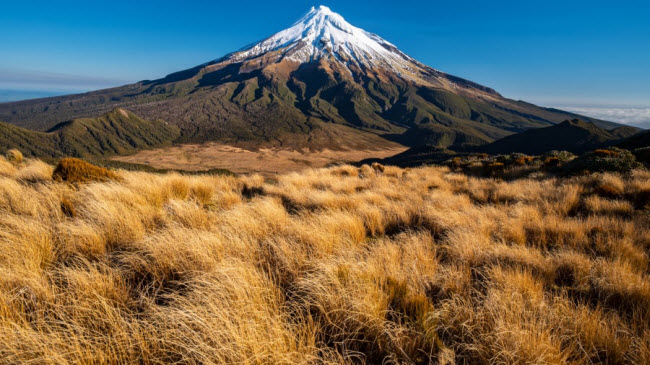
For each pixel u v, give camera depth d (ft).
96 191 17.37
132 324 6.61
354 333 7.41
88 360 5.99
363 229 16.39
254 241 12.37
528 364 6.57
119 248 11.28
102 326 6.81
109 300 7.61
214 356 6.15
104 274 8.61
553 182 35.37
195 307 7.04
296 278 9.71
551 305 9.17
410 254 12.62
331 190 29.25
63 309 7.18
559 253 13.99
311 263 10.65
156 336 6.53
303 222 15.62
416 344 7.29
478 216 19.57
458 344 7.34
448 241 15.33
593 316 8.28
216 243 11.25
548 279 11.80
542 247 15.79
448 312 8.29
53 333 6.13
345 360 6.81
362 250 13.16
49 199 15.43
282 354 6.21
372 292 8.56
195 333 6.32
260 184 32.17
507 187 30.96
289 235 13.57
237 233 13.21
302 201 22.81
